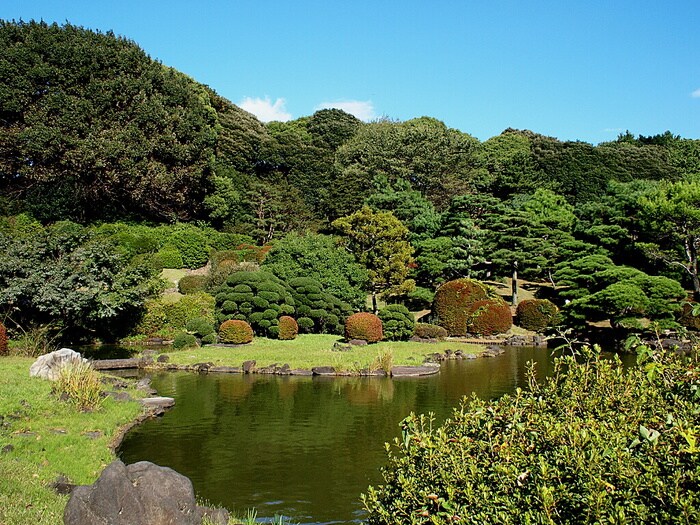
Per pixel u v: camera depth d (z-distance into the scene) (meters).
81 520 4.85
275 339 22.38
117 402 11.14
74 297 16.78
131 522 4.95
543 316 27.80
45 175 30.72
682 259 28.80
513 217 31.89
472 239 32.06
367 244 29.38
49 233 18.39
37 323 17.27
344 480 7.88
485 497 3.23
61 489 6.24
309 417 11.35
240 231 37.31
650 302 23.27
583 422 3.70
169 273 30.52
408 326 23.22
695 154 56.09
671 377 3.94
